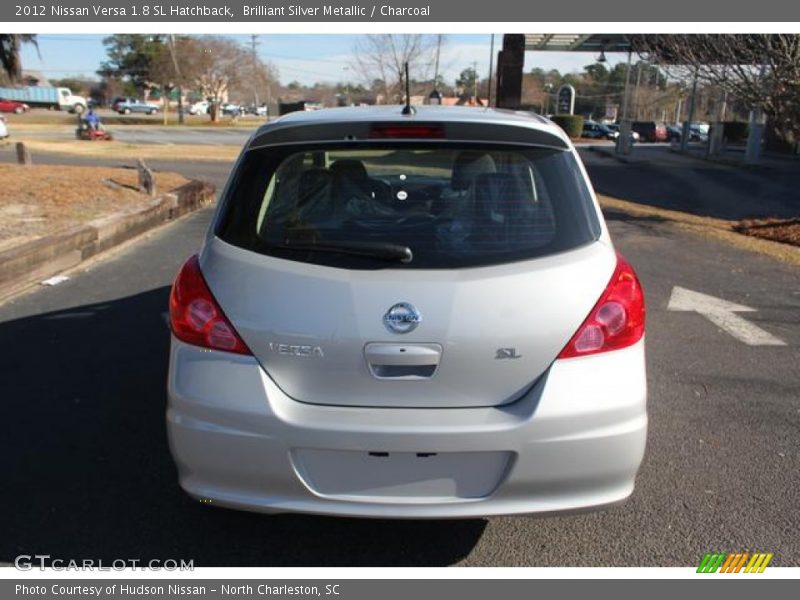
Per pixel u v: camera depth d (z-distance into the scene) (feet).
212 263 8.82
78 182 45.01
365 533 10.31
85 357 16.90
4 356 16.92
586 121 176.24
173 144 105.60
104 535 10.20
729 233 35.14
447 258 8.45
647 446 12.69
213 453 8.45
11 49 111.96
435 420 8.18
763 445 12.77
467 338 8.16
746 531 10.25
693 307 21.44
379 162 9.26
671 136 154.30
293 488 8.37
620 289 8.66
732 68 33.37
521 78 67.26
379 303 8.17
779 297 22.75
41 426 13.39
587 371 8.32
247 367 8.40
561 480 8.30
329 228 8.77
